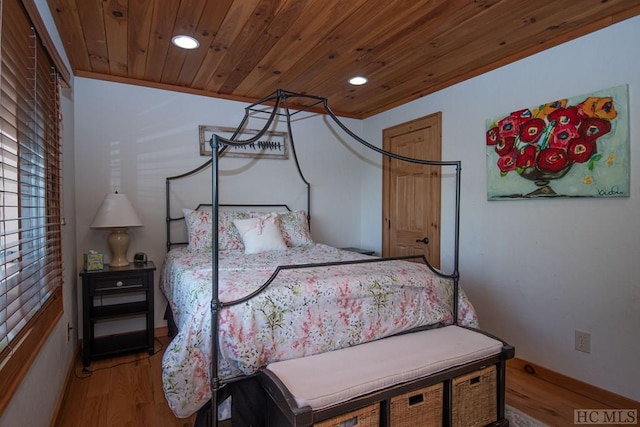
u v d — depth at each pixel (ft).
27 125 5.21
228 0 6.30
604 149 7.11
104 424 6.36
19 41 4.69
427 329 6.79
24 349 4.49
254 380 5.25
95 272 8.80
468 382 5.75
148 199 10.66
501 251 9.12
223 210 11.75
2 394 3.71
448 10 6.69
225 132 11.70
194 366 5.05
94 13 6.68
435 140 11.02
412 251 12.00
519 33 7.63
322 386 4.65
